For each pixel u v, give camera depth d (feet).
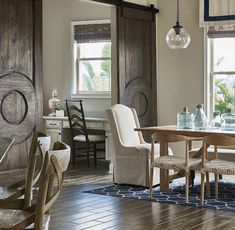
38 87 19.52
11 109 18.47
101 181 22.54
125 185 21.47
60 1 30.89
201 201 17.29
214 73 25.82
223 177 23.66
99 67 30.14
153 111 26.48
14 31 18.63
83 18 30.19
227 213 16.21
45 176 5.58
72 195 19.24
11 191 8.71
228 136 16.60
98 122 27.91
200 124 19.52
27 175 7.55
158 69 26.81
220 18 24.98
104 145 29.66
